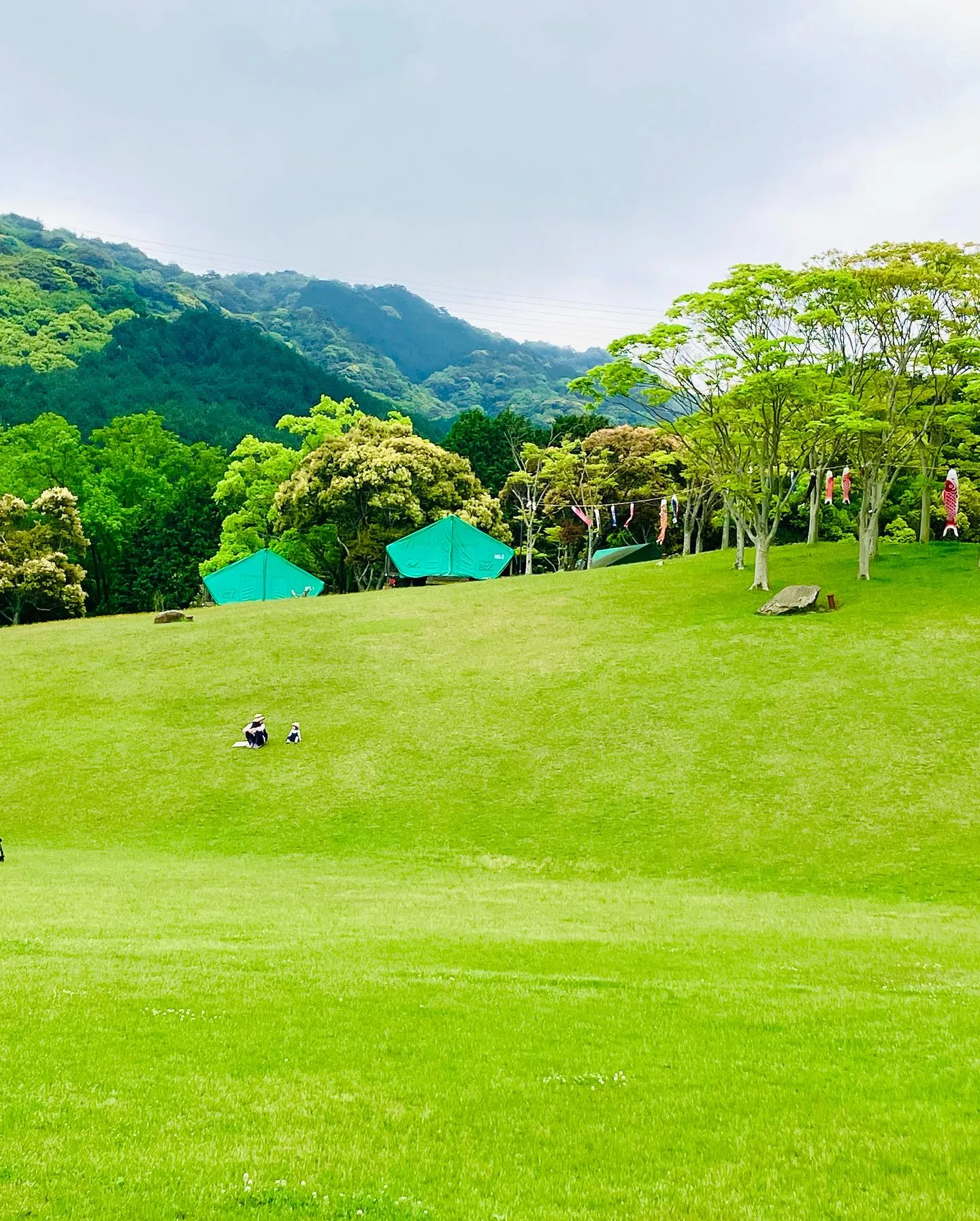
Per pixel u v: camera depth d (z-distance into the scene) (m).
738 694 40.16
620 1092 10.79
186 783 35.66
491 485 100.81
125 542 97.19
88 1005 12.62
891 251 52.03
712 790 32.72
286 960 15.55
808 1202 8.55
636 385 54.97
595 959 16.72
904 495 74.38
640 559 81.69
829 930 20.39
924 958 17.64
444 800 33.47
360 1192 8.49
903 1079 11.20
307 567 89.69
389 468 79.50
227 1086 10.45
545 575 70.62
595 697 41.38
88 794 34.94
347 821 32.22
